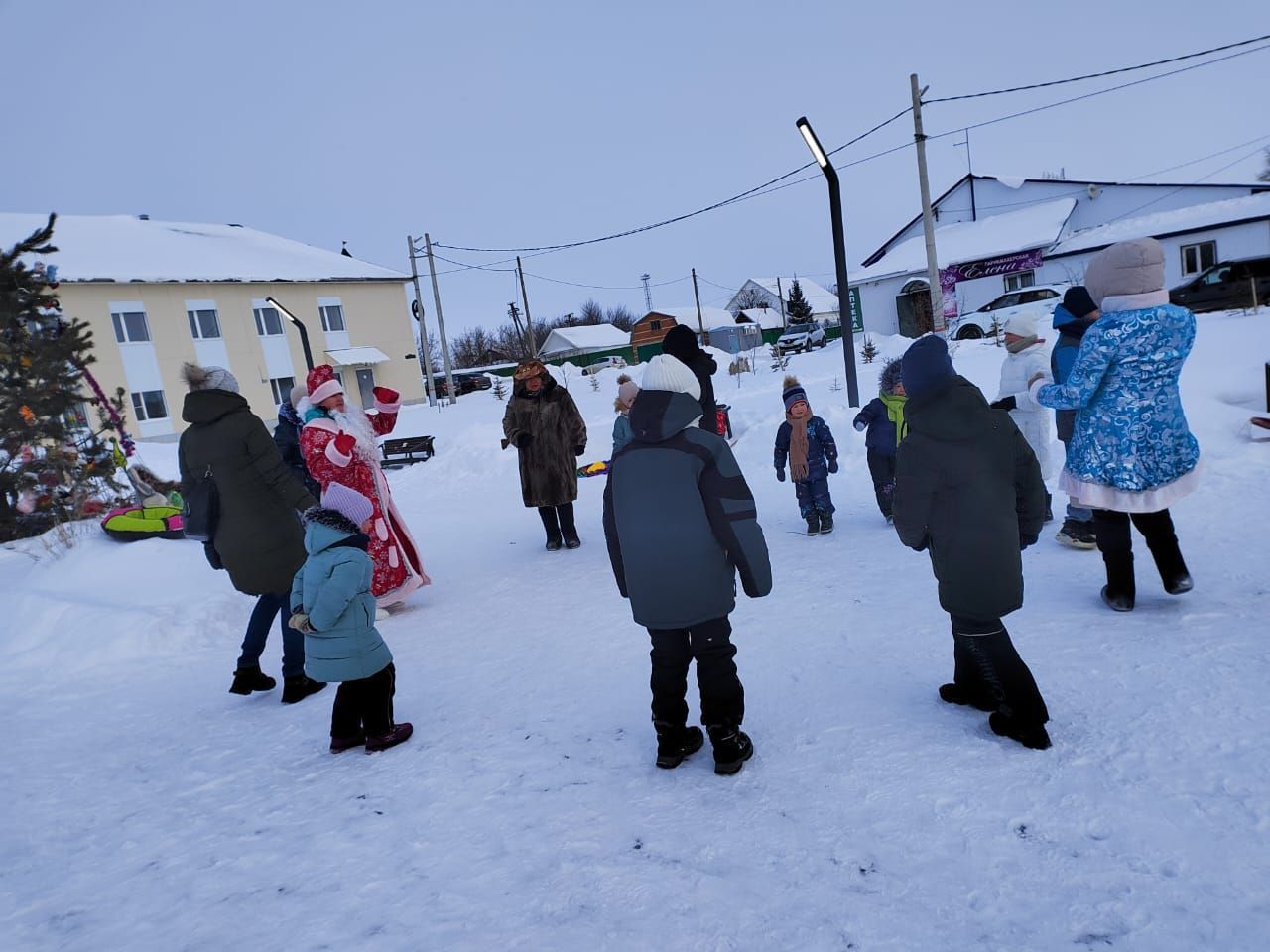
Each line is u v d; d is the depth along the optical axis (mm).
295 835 3096
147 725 4602
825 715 3568
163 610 6402
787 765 3184
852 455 9828
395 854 2875
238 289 38969
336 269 44531
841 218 11844
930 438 3158
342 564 3701
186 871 2916
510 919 2414
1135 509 4090
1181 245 31203
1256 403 9109
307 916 2549
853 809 2807
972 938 2145
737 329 70688
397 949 2326
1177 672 3473
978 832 2592
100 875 2949
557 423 7777
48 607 6586
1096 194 38219
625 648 4816
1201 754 2857
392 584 6250
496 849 2830
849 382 12039
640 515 3152
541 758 3521
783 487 9492
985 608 3088
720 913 2344
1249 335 13500
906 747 3186
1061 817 2619
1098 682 3494
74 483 11516
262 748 4082
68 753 4242
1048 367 6305
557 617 5672
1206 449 7441
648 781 3209
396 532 6410
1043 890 2303
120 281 34469
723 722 3160
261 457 4680
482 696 4359
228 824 3258
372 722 3840
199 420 4680
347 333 43781
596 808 3039
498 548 8547
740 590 5539
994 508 3086
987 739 3176
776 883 2463
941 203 42250
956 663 3451
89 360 12086
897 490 3260
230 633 6484
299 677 4773
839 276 11953
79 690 5320
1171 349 3973
